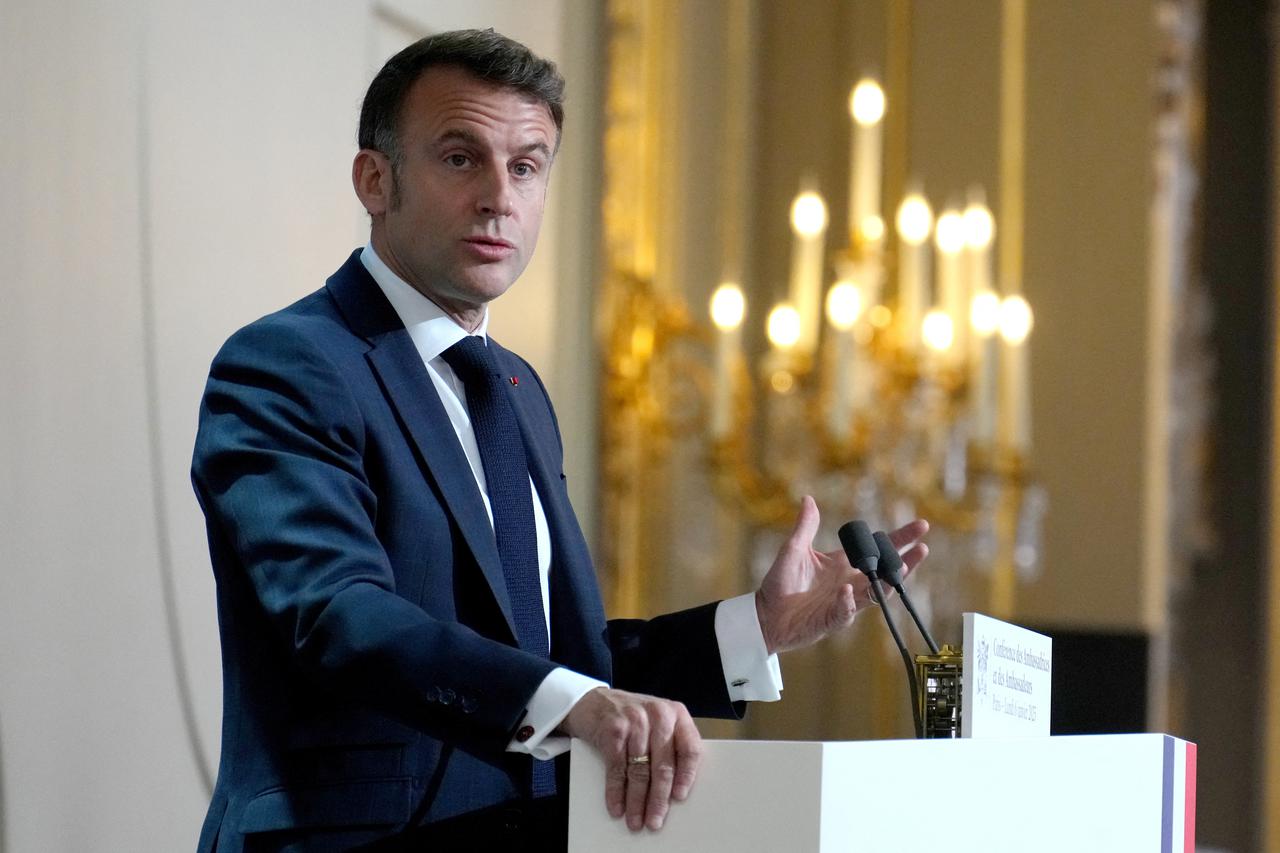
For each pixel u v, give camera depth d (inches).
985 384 672.4
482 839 257.4
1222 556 850.8
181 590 400.8
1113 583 807.7
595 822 211.2
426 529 262.7
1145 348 815.1
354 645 227.9
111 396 381.7
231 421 257.4
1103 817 240.1
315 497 244.4
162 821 392.5
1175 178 838.5
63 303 369.1
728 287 650.8
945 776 212.8
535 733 218.8
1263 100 860.6
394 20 499.2
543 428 315.0
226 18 423.2
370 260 292.5
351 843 247.8
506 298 562.9
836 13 855.1
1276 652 829.2
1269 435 845.2
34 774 353.7
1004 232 838.5
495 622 265.7
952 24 848.9
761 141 853.8
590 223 683.4
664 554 722.8
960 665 270.1
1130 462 812.0
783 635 302.4
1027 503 795.4
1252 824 836.0
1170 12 827.4
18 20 361.7
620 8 700.0
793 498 656.4
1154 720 533.3
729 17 820.6
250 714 258.4
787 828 198.7
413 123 285.3
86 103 379.2
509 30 573.3
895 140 849.5
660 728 207.6
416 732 257.8
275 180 438.3
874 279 671.1
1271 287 852.0
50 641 360.2
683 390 706.8
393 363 275.4
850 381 635.5
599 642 291.4
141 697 386.9
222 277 418.6
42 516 359.9
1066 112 836.6
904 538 299.7
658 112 733.3
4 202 354.9
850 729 802.8
